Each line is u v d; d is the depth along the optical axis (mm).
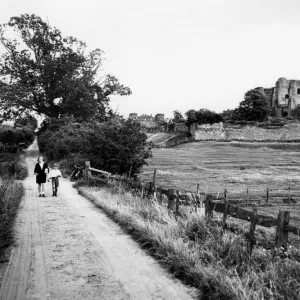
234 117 103000
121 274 6391
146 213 10219
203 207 9148
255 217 6508
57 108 50094
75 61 50344
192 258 6531
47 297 5414
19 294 5512
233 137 90125
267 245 6340
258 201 20312
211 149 71000
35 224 10305
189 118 91688
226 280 5504
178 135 94312
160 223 9172
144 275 6348
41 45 49406
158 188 11273
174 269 6531
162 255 7105
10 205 11867
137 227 9016
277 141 85875
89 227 9930
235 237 6871
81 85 47250
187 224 8320
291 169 41562
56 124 45594
